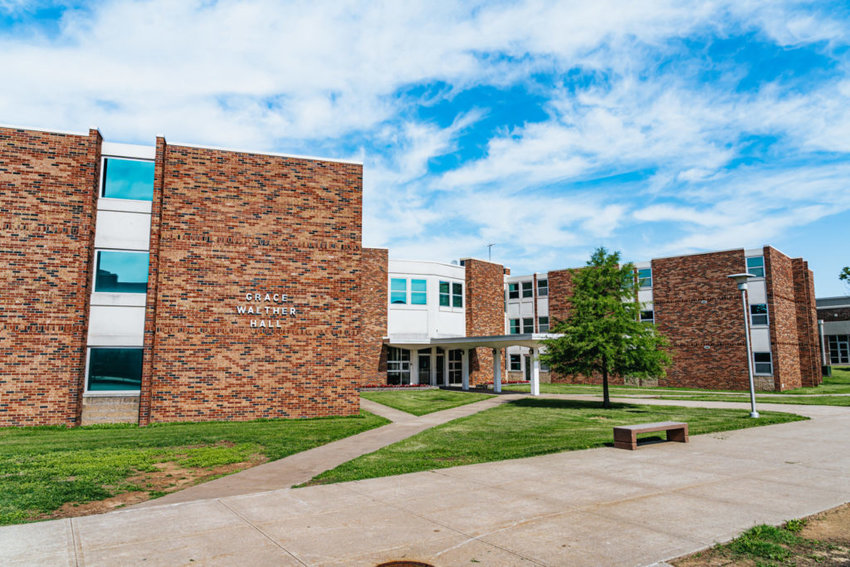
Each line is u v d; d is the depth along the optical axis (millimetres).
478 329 37781
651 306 40656
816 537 6164
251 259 17938
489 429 15414
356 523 6676
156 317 16922
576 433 14578
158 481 9117
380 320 33031
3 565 5328
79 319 16234
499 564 5355
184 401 16922
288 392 17906
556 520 6766
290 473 9688
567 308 44875
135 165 17594
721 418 18016
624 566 5289
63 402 15922
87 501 7820
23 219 16172
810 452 11773
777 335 35312
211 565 5348
